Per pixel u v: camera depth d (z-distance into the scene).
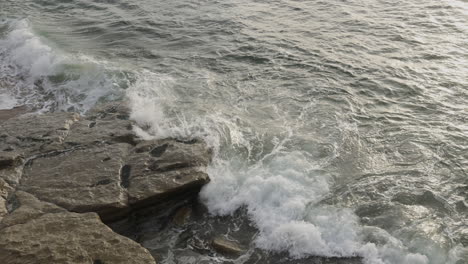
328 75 14.36
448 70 14.53
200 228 9.32
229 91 13.66
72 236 8.27
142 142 11.00
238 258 8.62
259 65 15.10
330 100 13.14
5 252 7.87
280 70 14.76
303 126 12.02
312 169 10.45
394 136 11.66
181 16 18.72
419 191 9.88
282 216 9.30
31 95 13.96
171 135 11.42
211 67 15.05
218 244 8.85
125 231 9.32
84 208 9.10
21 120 11.91
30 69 15.23
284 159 10.73
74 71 14.63
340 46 16.08
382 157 10.95
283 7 19.41
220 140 11.35
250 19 18.30
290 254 8.66
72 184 9.70
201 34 17.23
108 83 13.98
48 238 8.20
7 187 9.64
